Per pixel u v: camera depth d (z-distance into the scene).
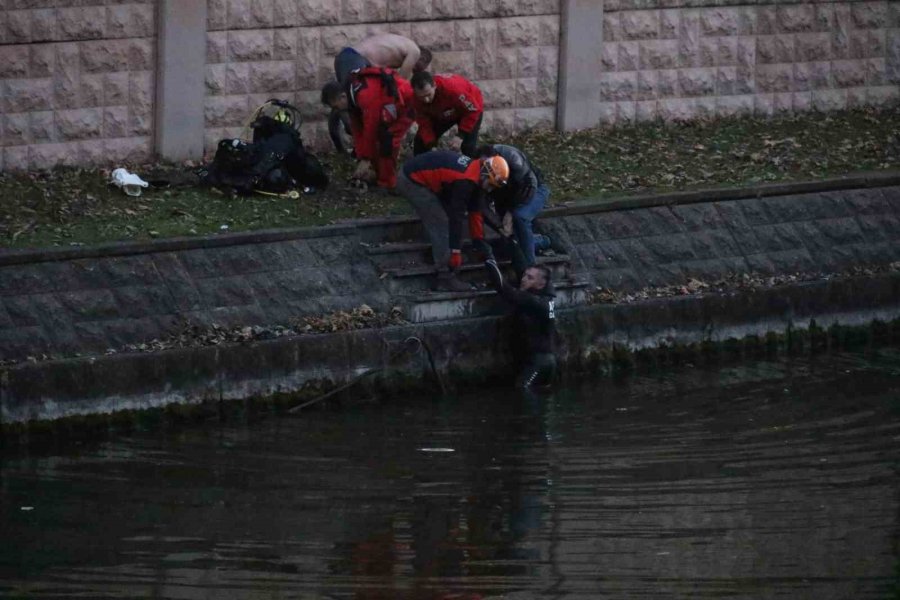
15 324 46.25
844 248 60.03
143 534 38.31
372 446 45.44
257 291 50.25
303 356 49.12
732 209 59.03
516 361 52.75
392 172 56.81
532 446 45.50
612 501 41.00
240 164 55.41
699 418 48.47
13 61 55.44
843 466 43.88
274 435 46.47
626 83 66.88
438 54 63.06
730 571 36.38
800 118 70.31
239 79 59.47
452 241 51.44
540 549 37.62
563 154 62.88
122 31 57.22
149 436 46.19
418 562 36.78
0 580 35.31
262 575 35.88
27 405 44.88
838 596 35.09
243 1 58.94
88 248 48.41
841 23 70.94
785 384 52.44
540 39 64.88
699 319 55.47
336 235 52.50
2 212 51.88
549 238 55.06
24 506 40.09
